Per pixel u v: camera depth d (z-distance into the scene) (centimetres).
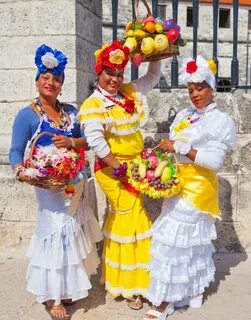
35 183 307
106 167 351
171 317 344
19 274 416
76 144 326
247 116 461
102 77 345
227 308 357
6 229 463
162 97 459
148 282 354
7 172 461
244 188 458
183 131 341
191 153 326
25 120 324
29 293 382
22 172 307
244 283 399
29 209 458
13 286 394
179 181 328
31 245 342
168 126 456
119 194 348
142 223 353
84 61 495
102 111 338
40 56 321
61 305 340
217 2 477
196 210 333
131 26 369
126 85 373
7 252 464
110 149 344
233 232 461
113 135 346
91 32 522
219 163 325
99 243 440
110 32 2216
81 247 338
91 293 382
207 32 2839
